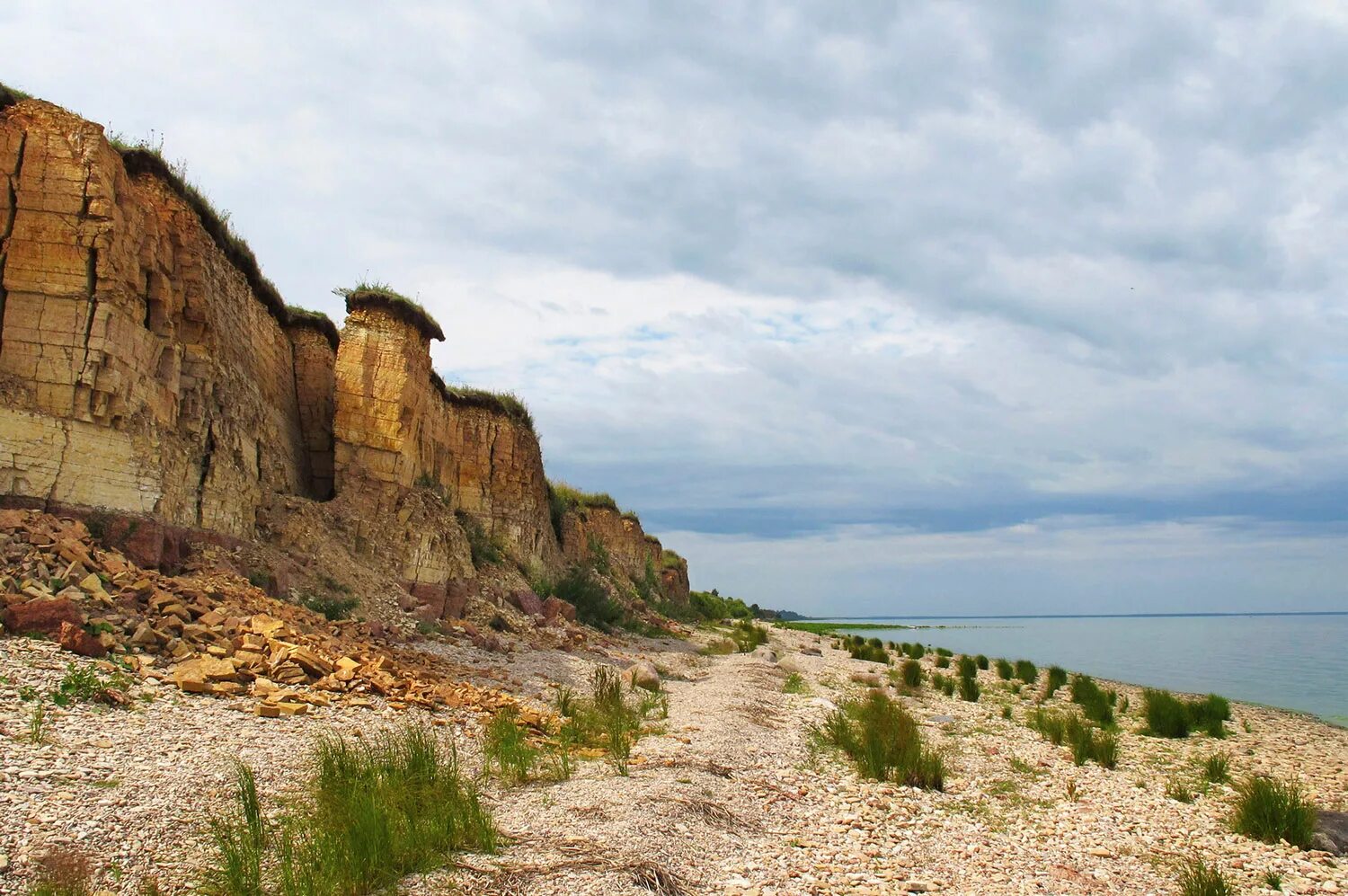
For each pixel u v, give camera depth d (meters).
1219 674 45.81
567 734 13.59
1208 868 9.98
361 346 27.28
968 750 16.89
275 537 21.59
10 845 6.46
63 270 15.79
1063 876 9.35
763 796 11.52
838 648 50.81
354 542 24.62
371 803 7.55
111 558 14.20
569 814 9.23
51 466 14.76
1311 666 52.25
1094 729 20.73
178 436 18.31
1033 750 17.25
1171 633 124.75
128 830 7.12
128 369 16.42
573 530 51.31
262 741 10.30
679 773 11.84
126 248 16.92
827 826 10.51
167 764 8.91
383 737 11.44
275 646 13.80
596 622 37.72
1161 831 11.61
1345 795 14.88
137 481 16.25
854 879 8.61
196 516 18.38
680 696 20.61
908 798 12.35
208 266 21.23
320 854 6.86
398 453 27.17
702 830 9.34
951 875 9.12
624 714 15.91
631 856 8.02
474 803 8.56
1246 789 12.55
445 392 38.53
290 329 28.19
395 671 15.59
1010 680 31.69
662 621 50.41
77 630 11.66
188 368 19.17
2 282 15.66
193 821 7.60
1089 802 13.09
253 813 7.48
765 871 8.51
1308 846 11.12
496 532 39.88
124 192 17.23
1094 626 190.25
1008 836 10.94
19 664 10.61
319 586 20.86
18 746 8.45
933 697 25.39
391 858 7.05
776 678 26.95
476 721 13.59
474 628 25.06
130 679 11.41
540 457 46.91
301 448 27.38
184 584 14.88
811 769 13.73
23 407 14.98
